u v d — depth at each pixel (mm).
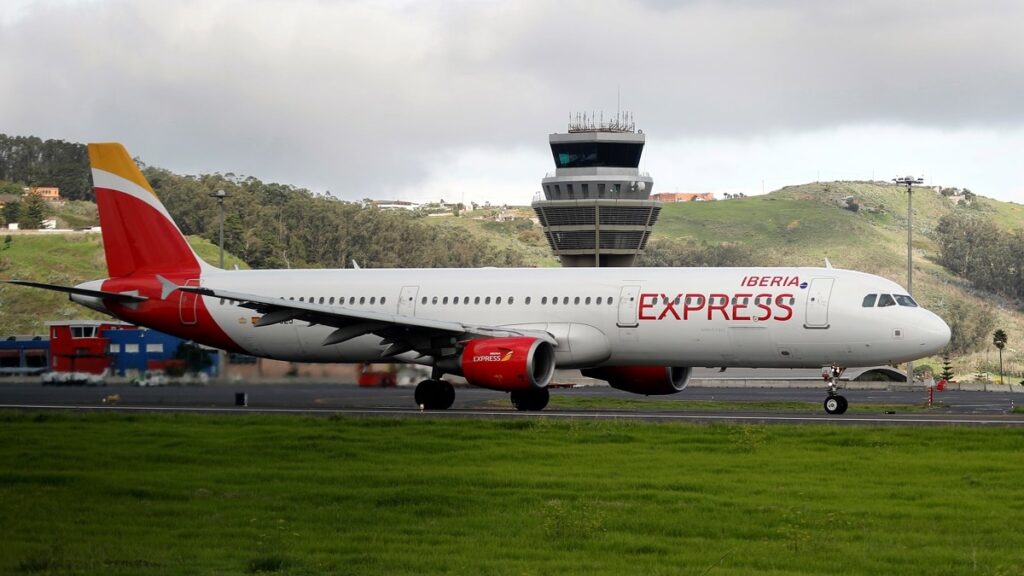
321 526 70438
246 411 139750
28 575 58281
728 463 92500
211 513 74375
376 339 155625
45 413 133625
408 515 73250
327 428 115812
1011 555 61906
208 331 164500
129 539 67000
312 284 161250
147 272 168500
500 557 62562
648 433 109125
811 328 134500
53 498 79562
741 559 61375
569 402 170375
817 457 95125
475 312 150250
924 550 63125
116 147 168500
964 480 83875
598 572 58844
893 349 132375
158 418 127312
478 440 106375
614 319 142000
